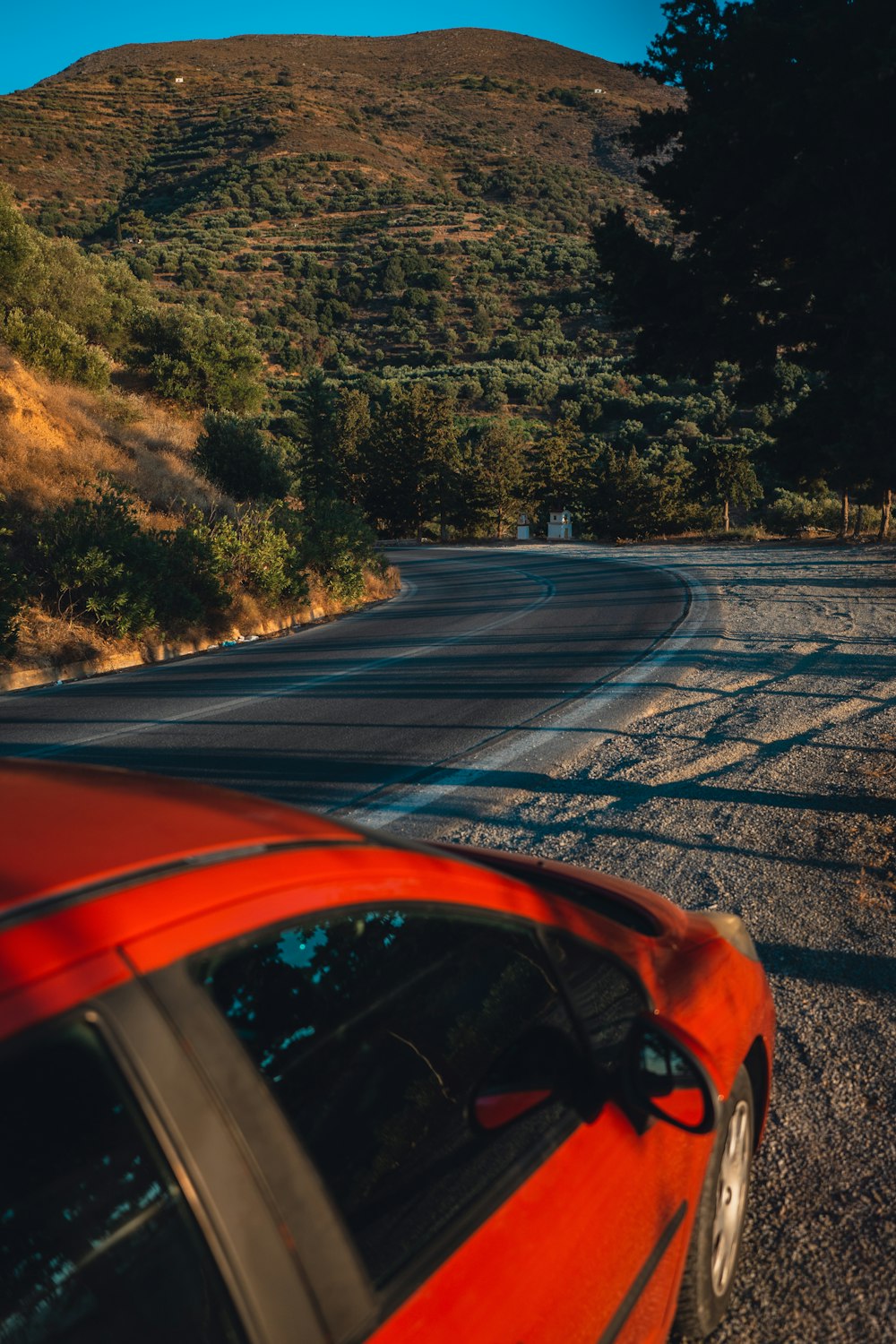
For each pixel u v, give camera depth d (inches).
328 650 648.4
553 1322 59.2
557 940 76.5
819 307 956.0
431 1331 49.8
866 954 172.6
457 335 7096.5
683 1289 87.0
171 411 1764.3
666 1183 76.3
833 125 779.4
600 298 994.7
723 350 997.8
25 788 62.9
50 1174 38.8
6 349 1083.3
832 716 367.6
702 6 907.4
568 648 585.9
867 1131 123.4
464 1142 58.6
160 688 496.1
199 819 59.6
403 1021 58.3
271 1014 49.4
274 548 851.4
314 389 2551.7
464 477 3176.7
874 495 1691.7
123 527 663.8
